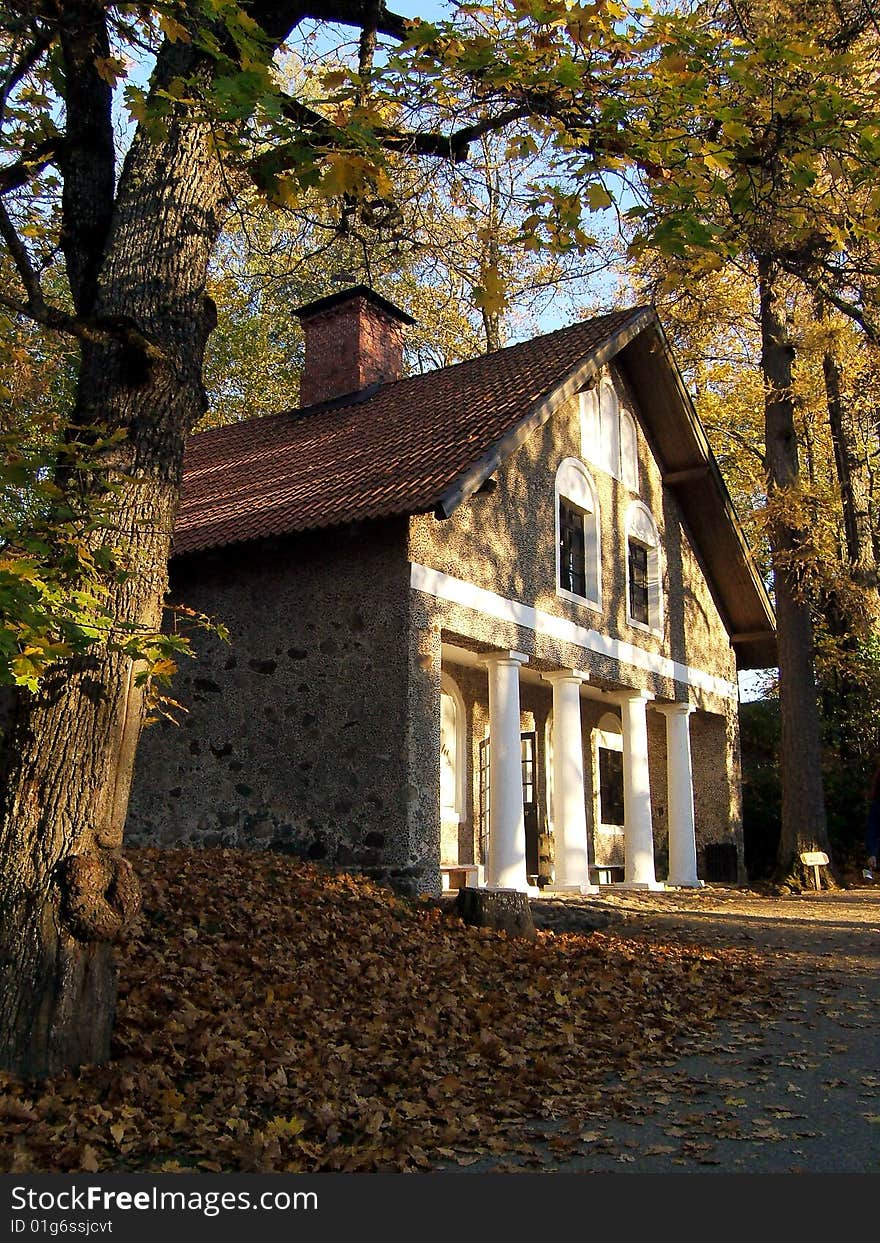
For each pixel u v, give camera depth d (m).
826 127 6.75
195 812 12.29
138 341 5.37
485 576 12.80
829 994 8.30
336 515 11.16
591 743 19.61
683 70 6.47
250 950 7.55
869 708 22.50
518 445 12.06
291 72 7.31
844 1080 5.75
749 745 25.00
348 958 7.83
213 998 6.43
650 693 17.06
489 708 13.06
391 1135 4.78
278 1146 4.48
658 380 17.66
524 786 17.36
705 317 18.39
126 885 5.16
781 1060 6.23
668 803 18.92
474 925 9.74
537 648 13.73
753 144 7.11
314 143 5.73
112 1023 5.25
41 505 5.21
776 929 12.09
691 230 6.22
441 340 23.64
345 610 11.76
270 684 12.12
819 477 28.73
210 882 9.09
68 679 5.07
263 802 11.85
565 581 15.26
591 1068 6.09
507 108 7.20
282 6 6.69
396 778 11.02
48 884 4.97
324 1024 6.35
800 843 18.89
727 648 20.92
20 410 6.28
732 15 9.05
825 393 21.09
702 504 19.34
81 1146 4.29
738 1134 4.83
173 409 5.62
